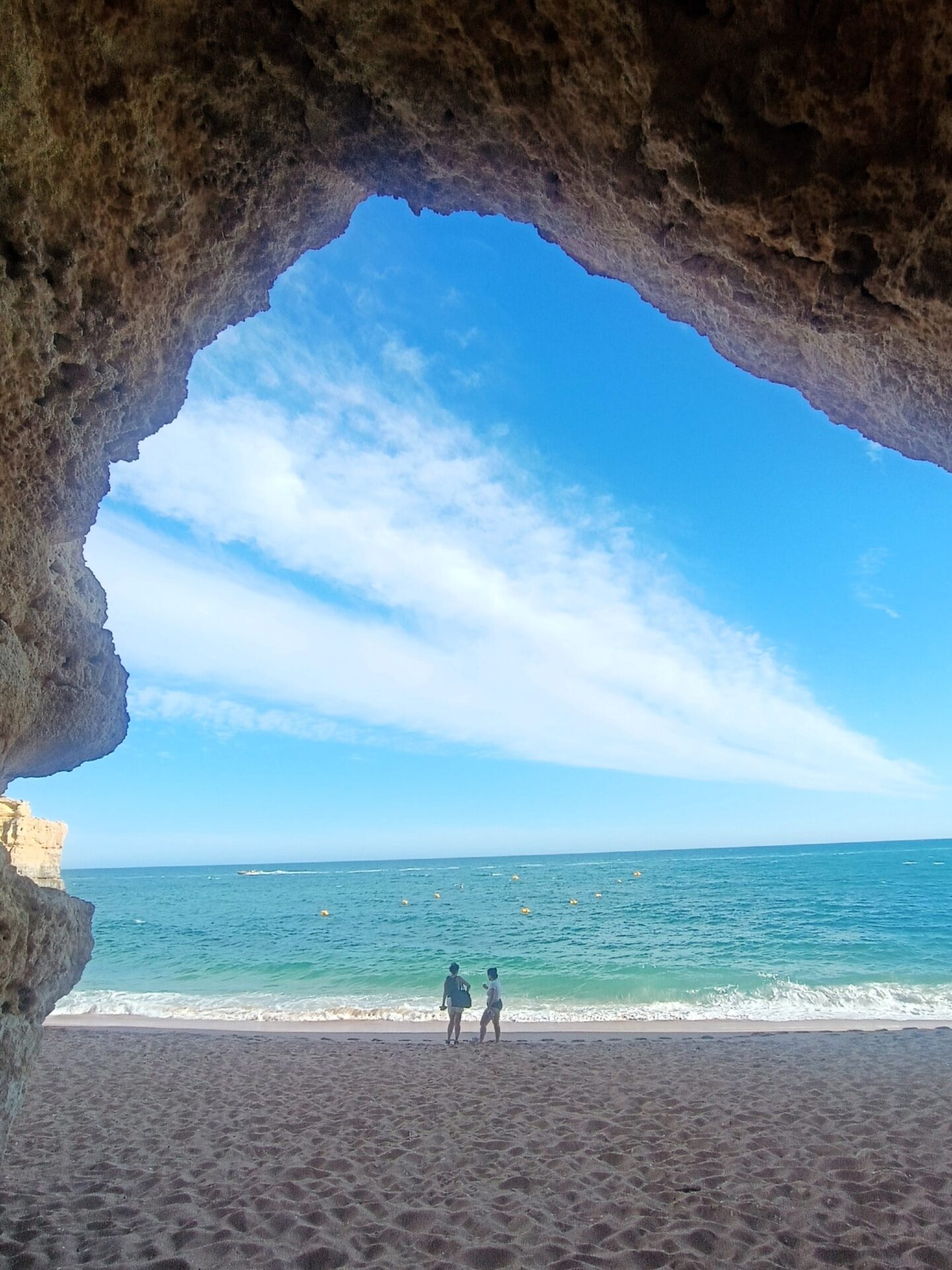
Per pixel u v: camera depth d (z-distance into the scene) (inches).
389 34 102.5
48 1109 253.8
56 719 113.0
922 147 86.4
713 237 108.0
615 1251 135.3
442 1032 430.9
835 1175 173.0
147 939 1055.6
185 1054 357.1
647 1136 209.0
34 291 97.4
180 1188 169.0
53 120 94.7
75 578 121.3
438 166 124.3
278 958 832.9
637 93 95.7
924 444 136.8
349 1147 203.6
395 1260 132.4
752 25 85.4
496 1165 185.9
